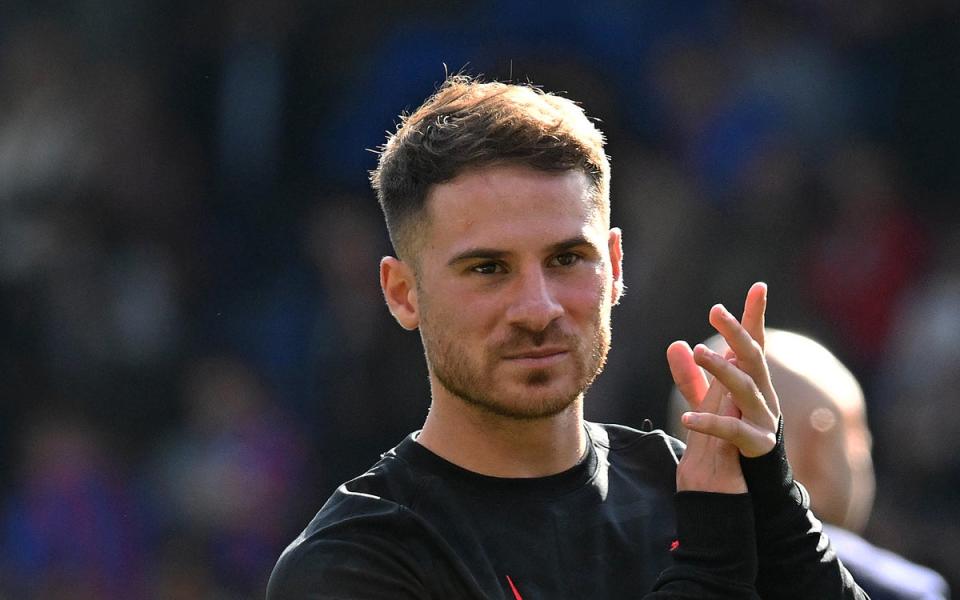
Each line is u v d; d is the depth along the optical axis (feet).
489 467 25.72
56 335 102.73
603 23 103.40
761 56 104.83
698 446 24.63
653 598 23.70
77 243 104.78
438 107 25.77
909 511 91.91
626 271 96.78
